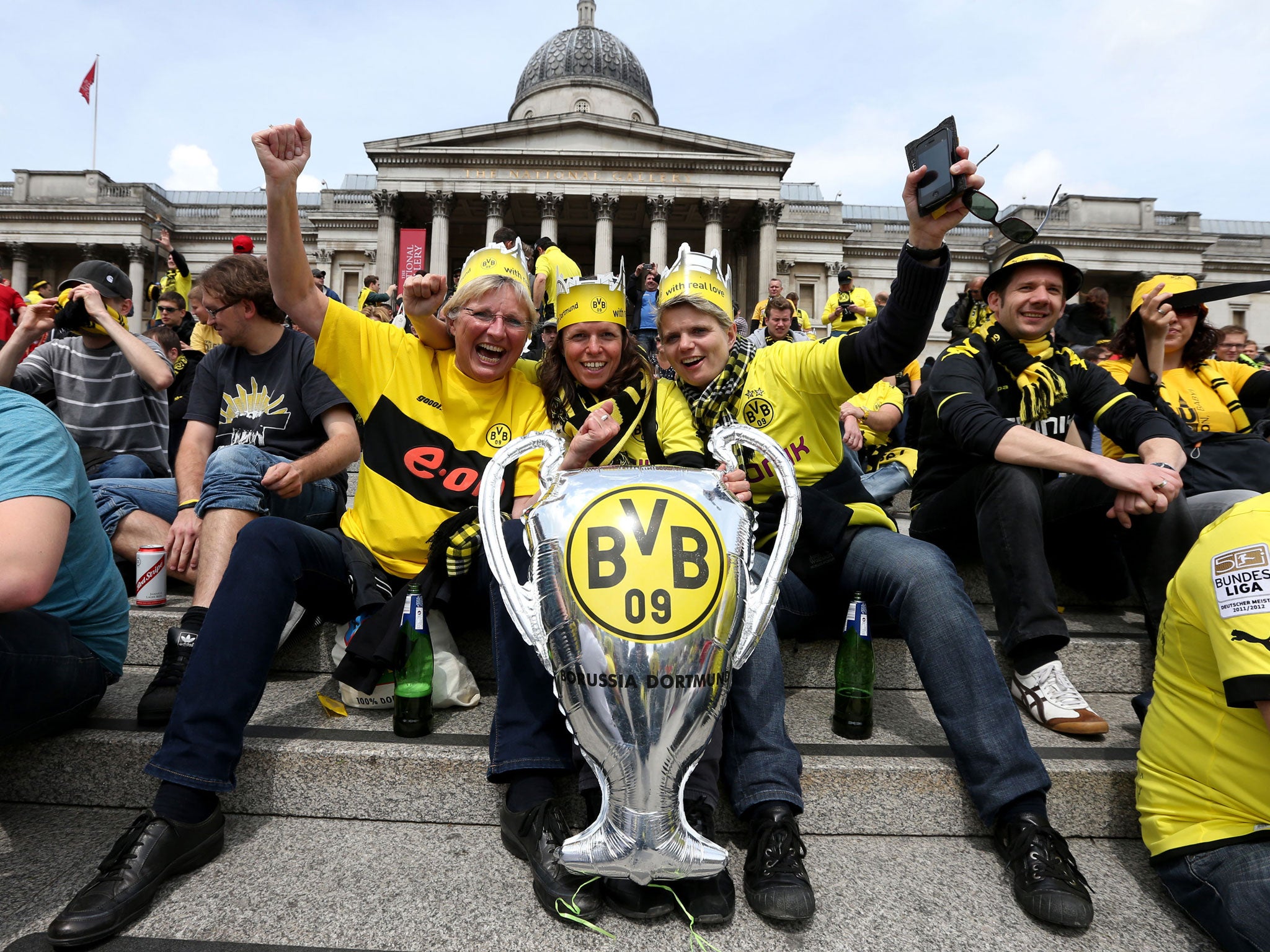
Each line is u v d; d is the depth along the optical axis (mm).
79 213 42344
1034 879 1848
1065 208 42469
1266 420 3887
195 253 45094
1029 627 2549
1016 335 3092
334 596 2494
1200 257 41906
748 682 2080
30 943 1646
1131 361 3619
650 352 9297
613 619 1577
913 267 2197
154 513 3438
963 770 2109
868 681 2436
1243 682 1616
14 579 1701
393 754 2207
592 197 37781
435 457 2535
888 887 1958
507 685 2080
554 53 48281
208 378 3252
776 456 1961
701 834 1828
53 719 2146
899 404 5621
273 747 2234
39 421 1922
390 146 37281
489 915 1802
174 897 1829
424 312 2553
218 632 1997
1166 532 2697
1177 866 1832
